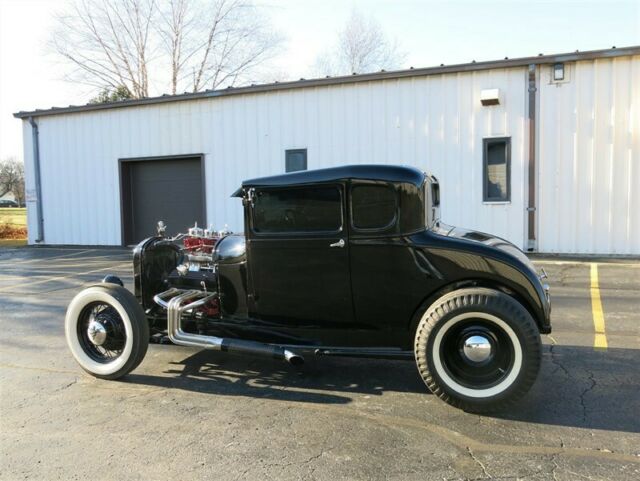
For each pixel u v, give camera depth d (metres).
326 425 3.59
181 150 14.77
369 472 2.96
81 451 3.27
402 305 3.97
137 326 4.39
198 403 4.02
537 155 11.22
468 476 2.89
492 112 11.50
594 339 5.45
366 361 4.98
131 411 3.88
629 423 3.53
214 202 14.48
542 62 10.92
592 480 2.83
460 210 11.90
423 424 3.58
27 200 16.88
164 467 3.06
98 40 31.34
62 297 8.33
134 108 15.23
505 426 3.52
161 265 5.06
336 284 4.07
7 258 13.73
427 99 12.01
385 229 3.92
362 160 12.70
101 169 15.84
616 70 10.58
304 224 4.11
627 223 10.73
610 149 10.73
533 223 11.34
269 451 3.22
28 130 16.67
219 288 4.57
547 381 4.30
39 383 4.49
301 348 4.20
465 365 3.71
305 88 13.16
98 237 16.08
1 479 2.95
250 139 13.90
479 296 3.62
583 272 9.17
